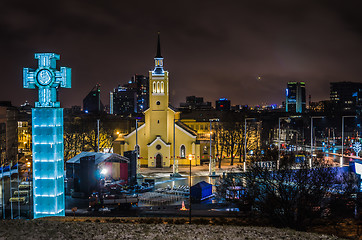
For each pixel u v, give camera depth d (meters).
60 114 45.75
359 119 189.88
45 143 44.56
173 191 65.88
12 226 22.62
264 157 56.81
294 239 20.30
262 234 21.31
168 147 101.31
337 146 152.88
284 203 30.48
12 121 121.69
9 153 117.00
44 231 21.30
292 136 165.62
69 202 60.84
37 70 44.34
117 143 107.06
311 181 32.84
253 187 34.38
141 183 76.62
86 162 64.19
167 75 103.00
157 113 102.81
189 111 144.75
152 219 33.72
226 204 52.50
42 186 44.69
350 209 33.31
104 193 64.56
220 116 139.38
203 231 21.88
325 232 28.81
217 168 97.50
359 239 26.17
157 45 103.56
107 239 19.70
